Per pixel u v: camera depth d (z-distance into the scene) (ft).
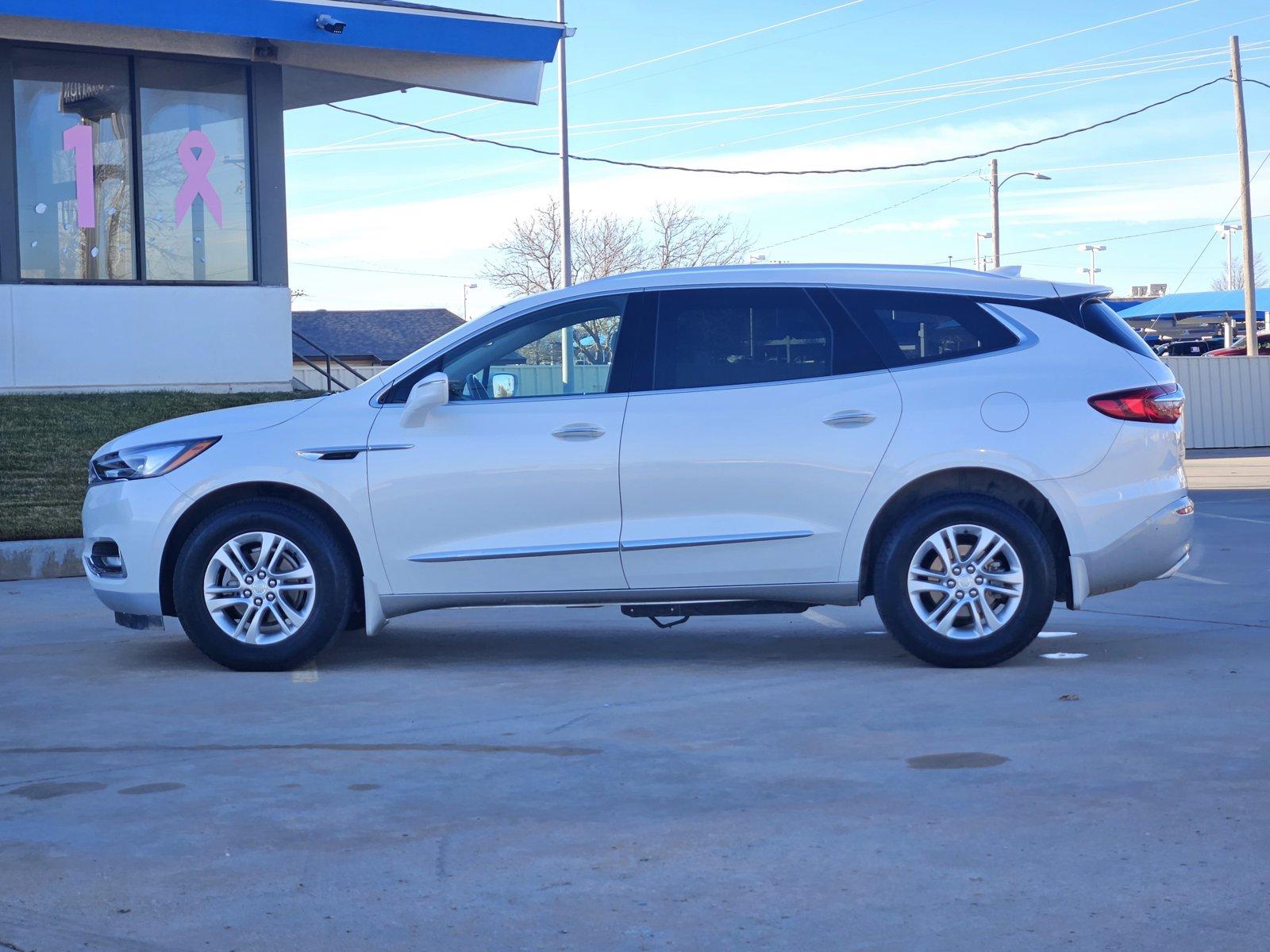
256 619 22.94
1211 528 46.01
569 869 13.00
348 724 19.12
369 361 170.71
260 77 52.44
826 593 22.48
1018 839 13.55
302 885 12.66
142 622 23.59
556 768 16.57
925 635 22.24
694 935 11.39
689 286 23.24
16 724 19.21
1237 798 14.70
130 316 50.34
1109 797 14.83
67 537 38.27
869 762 16.53
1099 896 12.01
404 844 13.78
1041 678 21.48
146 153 50.85
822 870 12.82
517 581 22.65
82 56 49.49
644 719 19.11
